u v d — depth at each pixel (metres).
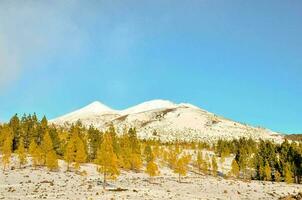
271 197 79.88
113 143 142.75
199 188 93.12
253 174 164.62
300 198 66.38
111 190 76.19
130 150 143.38
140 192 74.06
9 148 108.12
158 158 186.88
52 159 112.31
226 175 158.75
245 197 79.38
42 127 152.25
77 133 149.75
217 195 81.12
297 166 141.25
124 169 137.62
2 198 58.28
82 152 117.75
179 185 98.88
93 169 124.50
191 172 157.50
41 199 58.59
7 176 92.75
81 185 84.94
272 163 155.38
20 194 64.75
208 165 162.38
